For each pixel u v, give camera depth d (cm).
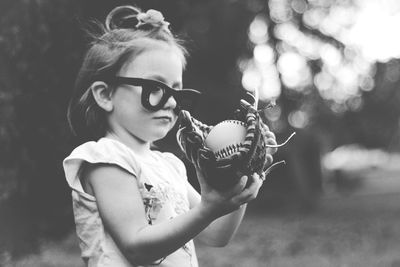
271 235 1416
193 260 261
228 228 277
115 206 236
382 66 2327
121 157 243
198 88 1752
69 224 597
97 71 260
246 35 2056
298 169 2077
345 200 2408
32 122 534
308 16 2302
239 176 214
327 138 2356
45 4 525
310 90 2252
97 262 240
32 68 525
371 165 3641
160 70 253
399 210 1973
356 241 1238
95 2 578
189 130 217
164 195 253
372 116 2439
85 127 273
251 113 232
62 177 562
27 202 554
